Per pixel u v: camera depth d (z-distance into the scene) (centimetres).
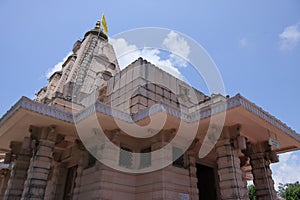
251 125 1069
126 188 1038
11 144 1287
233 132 1052
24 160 1262
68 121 1013
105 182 980
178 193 1009
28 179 960
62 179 1336
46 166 998
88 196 1005
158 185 977
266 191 1172
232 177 966
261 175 1217
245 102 906
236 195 923
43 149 1014
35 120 995
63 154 1377
